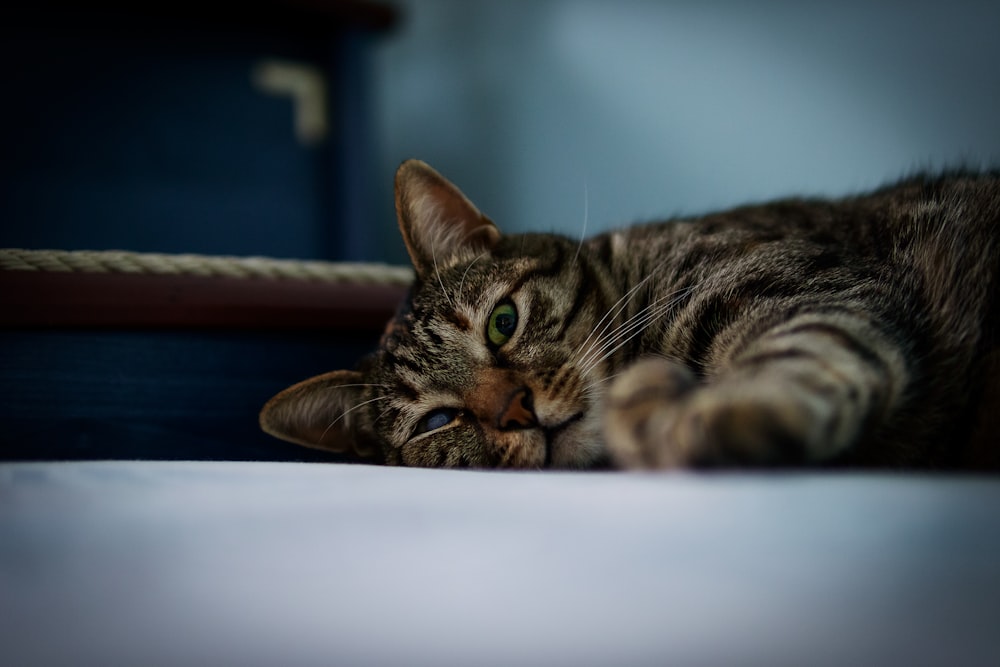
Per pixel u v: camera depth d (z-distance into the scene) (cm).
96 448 38
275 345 42
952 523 18
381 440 40
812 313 31
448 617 14
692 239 39
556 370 37
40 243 74
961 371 34
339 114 87
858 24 68
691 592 15
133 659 13
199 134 81
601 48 90
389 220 113
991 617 14
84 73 75
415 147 114
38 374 37
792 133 73
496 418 36
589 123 92
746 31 76
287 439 39
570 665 12
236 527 19
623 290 40
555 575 16
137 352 39
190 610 14
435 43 111
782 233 38
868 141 68
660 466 25
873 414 28
